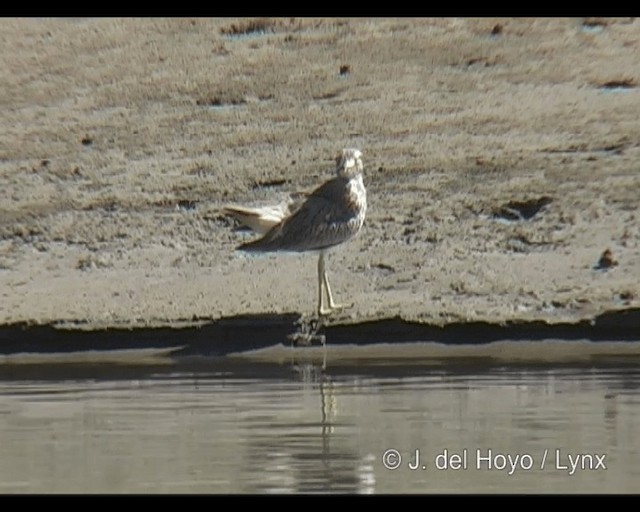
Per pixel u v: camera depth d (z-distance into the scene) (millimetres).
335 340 16656
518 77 22859
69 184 20578
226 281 17844
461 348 16516
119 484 11125
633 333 16594
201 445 12273
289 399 14102
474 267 17906
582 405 13586
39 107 22969
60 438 12602
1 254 18922
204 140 21500
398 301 17172
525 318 16719
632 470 11414
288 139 21344
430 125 21484
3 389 14883
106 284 18047
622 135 20875
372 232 18703
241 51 24188
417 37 24250
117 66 24062
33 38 25109
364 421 13039
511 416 13156
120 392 14664
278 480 11211
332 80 23062
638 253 18047
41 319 17172
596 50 23578
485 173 20031
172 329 16906
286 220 16875
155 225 19344
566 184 19641
